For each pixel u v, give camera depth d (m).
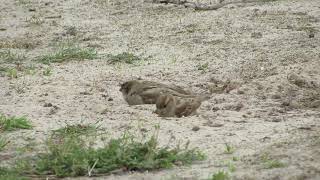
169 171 24.78
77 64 47.91
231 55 47.81
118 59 48.22
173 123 31.97
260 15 60.31
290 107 34.84
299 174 23.22
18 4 72.44
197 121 32.34
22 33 60.00
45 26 62.16
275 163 24.44
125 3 70.62
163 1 69.62
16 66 47.62
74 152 26.20
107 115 34.16
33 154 27.75
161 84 37.06
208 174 23.88
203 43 52.12
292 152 25.94
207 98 37.19
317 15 59.25
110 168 25.17
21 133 31.03
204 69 44.47
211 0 68.56
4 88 41.06
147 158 25.53
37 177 24.88
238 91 38.34
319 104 35.25
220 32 55.34
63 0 73.25
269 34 53.47
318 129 29.69
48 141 28.72
